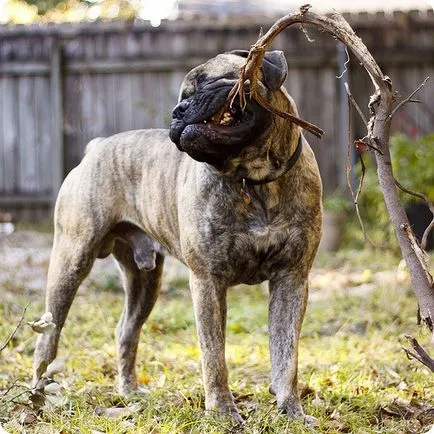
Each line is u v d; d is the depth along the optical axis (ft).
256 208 22.89
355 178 65.92
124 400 26.76
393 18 68.13
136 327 28.73
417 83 68.80
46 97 71.36
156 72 70.33
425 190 58.90
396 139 59.72
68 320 39.04
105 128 71.00
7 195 71.92
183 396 25.81
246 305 43.11
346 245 63.16
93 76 70.95
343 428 23.53
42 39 70.95
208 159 21.62
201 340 23.44
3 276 50.19
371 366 30.30
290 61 68.64
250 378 29.30
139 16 101.55
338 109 68.80
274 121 21.85
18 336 36.19
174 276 50.24
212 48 69.67
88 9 101.71
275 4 110.93
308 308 42.22
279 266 23.79
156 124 70.49
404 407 25.34
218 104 20.98
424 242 20.24
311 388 27.09
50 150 71.61
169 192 25.25
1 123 71.72
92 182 27.45
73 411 24.56
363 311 40.70
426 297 19.90
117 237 28.04
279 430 22.34
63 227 27.89
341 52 67.82
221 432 22.00
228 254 23.24
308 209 23.32
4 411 24.47
